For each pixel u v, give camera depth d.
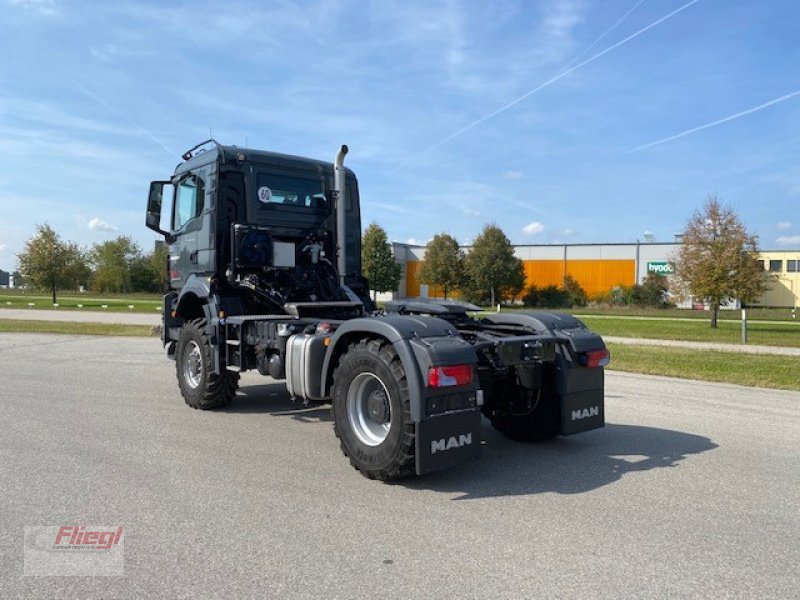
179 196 8.02
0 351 13.54
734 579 3.22
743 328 17.75
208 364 7.14
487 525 3.93
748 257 25.30
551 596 3.03
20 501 4.26
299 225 7.72
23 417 6.92
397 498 4.42
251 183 7.38
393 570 3.29
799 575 3.28
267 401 8.02
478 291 55.84
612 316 36.84
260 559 3.40
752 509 4.25
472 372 4.61
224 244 7.28
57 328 20.08
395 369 4.57
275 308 7.23
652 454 5.68
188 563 3.35
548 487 4.71
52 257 40.84
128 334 18.19
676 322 29.78
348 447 4.93
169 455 5.43
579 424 5.62
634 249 62.12
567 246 64.44
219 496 4.40
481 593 3.05
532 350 5.33
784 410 7.68
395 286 54.81
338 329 5.18
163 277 9.06
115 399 8.05
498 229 55.44
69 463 5.15
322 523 3.93
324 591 3.05
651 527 3.92
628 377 10.50
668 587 3.13
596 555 3.49
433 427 4.45
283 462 5.26
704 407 7.88
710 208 25.83
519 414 6.03
